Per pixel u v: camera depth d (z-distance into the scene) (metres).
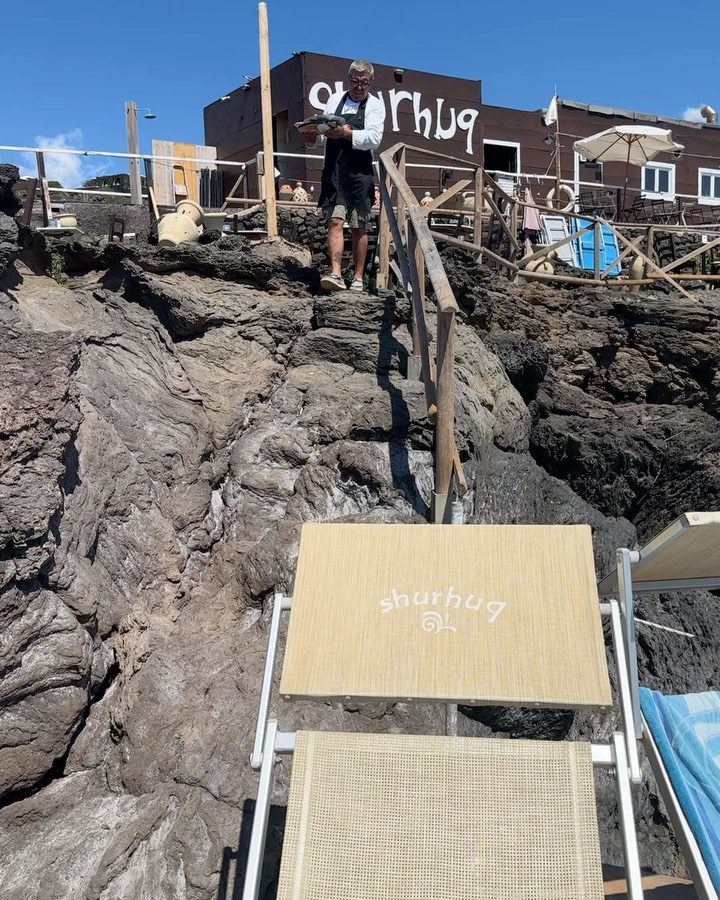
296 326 6.14
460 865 2.26
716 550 2.79
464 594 2.67
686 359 8.00
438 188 12.66
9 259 5.55
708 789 2.68
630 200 15.41
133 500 4.90
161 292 5.82
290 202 9.96
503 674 2.50
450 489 4.52
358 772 2.41
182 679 4.26
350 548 2.80
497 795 2.35
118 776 3.95
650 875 3.36
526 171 14.18
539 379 7.12
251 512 5.38
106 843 3.60
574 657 2.52
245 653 4.42
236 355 5.93
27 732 3.87
